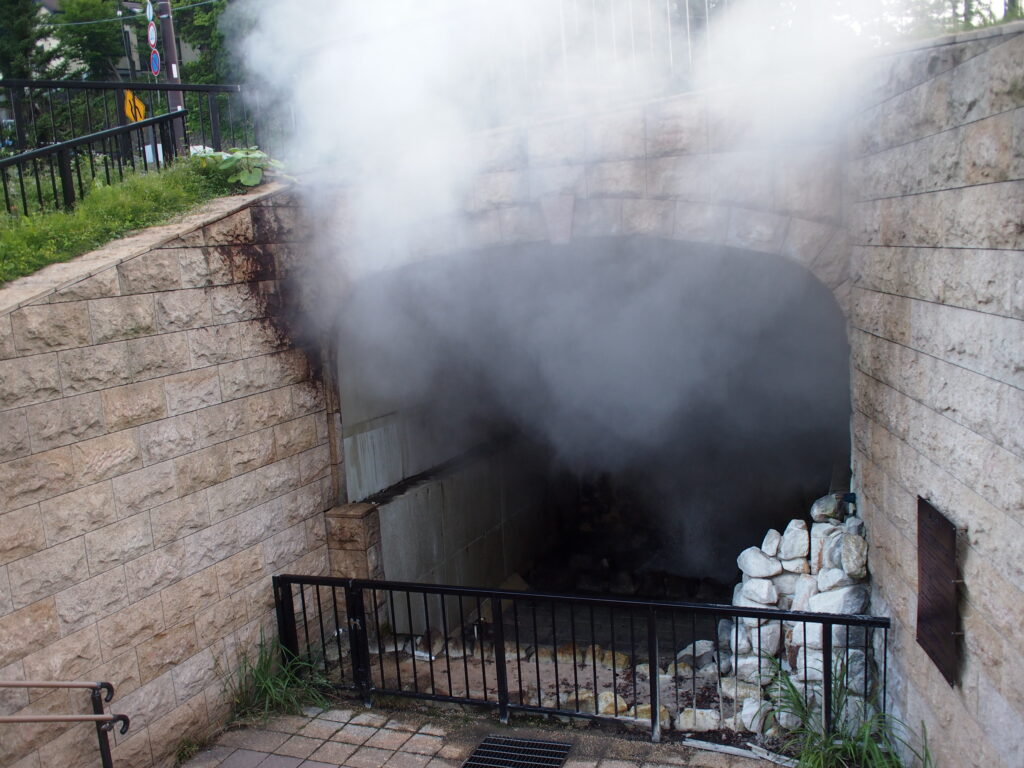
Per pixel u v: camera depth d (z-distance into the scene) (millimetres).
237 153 6602
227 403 6043
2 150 8086
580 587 11461
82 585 4918
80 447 4902
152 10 10406
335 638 7152
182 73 13875
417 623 8414
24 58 16359
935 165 3941
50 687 4453
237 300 6121
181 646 5641
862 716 5152
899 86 4375
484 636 9250
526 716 5918
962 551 3799
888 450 4891
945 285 3883
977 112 3480
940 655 4055
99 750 4996
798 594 5832
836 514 6039
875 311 5016
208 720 5855
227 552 6047
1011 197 3207
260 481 6379
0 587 4441
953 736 4035
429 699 6223
